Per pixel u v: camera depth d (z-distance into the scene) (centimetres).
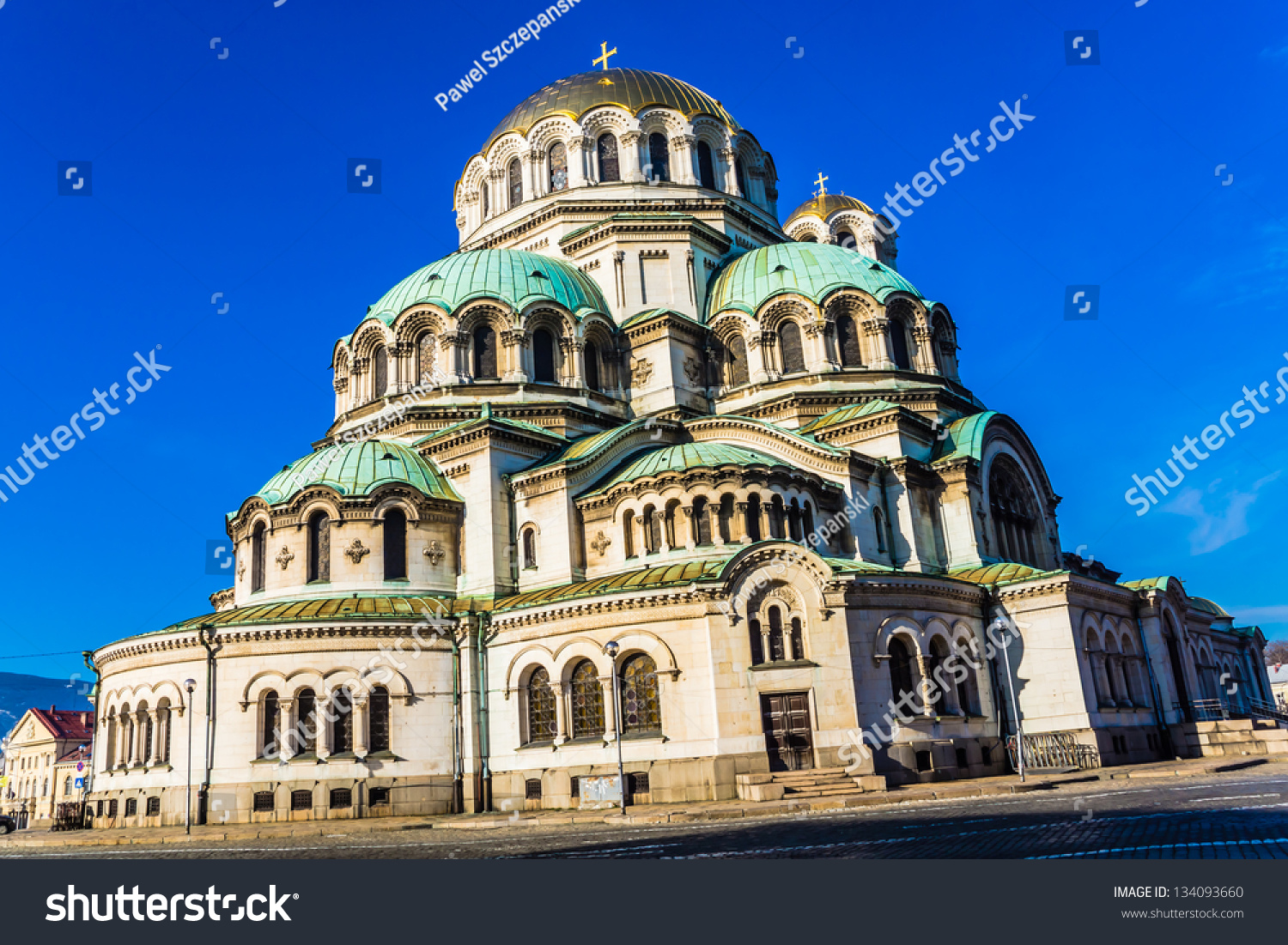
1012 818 2709
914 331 6181
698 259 6462
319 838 3494
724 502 4709
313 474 5112
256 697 4388
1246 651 8256
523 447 5272
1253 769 4169
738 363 6128
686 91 7231
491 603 4778
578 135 6825
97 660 4988
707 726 3972
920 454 5553
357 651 4447
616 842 2714
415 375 5684
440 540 5059
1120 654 5156
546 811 4109
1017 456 6022
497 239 6956
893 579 4375
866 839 2436
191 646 4509
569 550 4856
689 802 3884
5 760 12194
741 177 7362
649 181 6800
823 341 5903
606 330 6003
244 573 5153
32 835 4466
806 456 5184
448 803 4394
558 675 4322
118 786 4662
